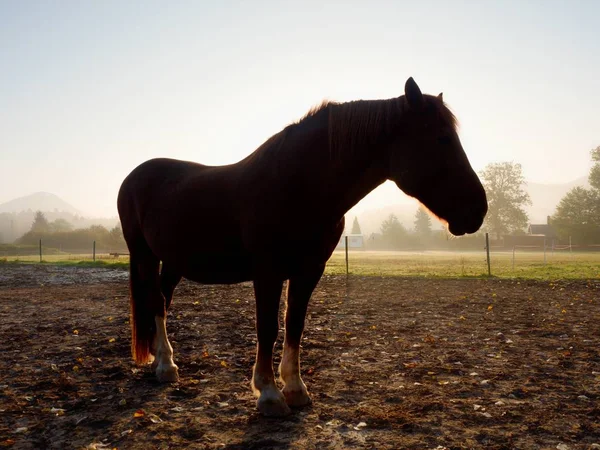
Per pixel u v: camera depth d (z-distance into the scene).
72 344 5.94
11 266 23.59
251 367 4.80
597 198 65.19
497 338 6.18
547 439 3.07
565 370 4.65
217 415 3.51
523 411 3.55
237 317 7.82
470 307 8.98
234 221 3.56
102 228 75.19
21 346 5.83
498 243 66.69
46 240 73.50
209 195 3.75
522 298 10.30
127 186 4.80
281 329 6.93
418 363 4.93
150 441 3.09
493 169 78.56
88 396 3.97
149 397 3.92
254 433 3.19
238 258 3.69
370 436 3.13
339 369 4.72
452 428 3.24
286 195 3.31
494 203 77.62
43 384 4.30
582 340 5.99
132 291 4.62
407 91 3.17
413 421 3.36
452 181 3.13
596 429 3.21
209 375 4.53
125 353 5.48
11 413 3.60
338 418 3.43
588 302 9.61
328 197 3.33
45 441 3.12
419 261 29.09
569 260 27.84
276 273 3.39
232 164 3.93
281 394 3.53
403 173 3.25
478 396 3.90
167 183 4.38
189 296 10.88
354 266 23.44
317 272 3.54
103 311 8.76
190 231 3.83
